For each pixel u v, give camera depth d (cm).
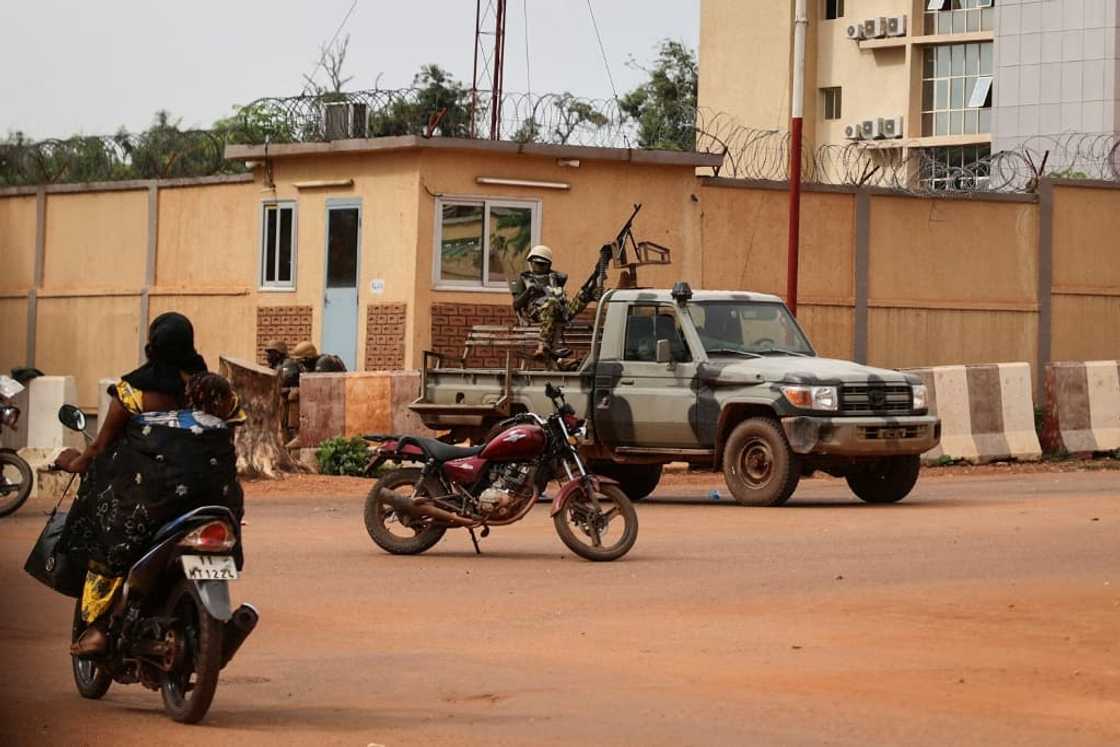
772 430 2106
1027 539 1705
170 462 895
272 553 1623
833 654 1081
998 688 972
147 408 919
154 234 3522
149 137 3569
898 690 964
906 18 7044
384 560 1577
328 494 2302
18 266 3762
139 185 3547
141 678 909
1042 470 2805
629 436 2216
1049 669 1030
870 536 1748
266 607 1283
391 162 3095
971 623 1198
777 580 1424
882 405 2123
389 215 3095
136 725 870
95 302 3622
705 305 2222
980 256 3412
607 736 840
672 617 1234
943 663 1049
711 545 1683
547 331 2331
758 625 1196
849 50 7212
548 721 878
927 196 3372
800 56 3022
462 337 3073
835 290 3312
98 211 3625
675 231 3186
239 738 835
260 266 3316
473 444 2325
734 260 3225
